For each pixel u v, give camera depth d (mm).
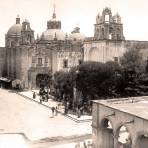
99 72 70000
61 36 124625
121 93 72000
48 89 97000
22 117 65562
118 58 88062
